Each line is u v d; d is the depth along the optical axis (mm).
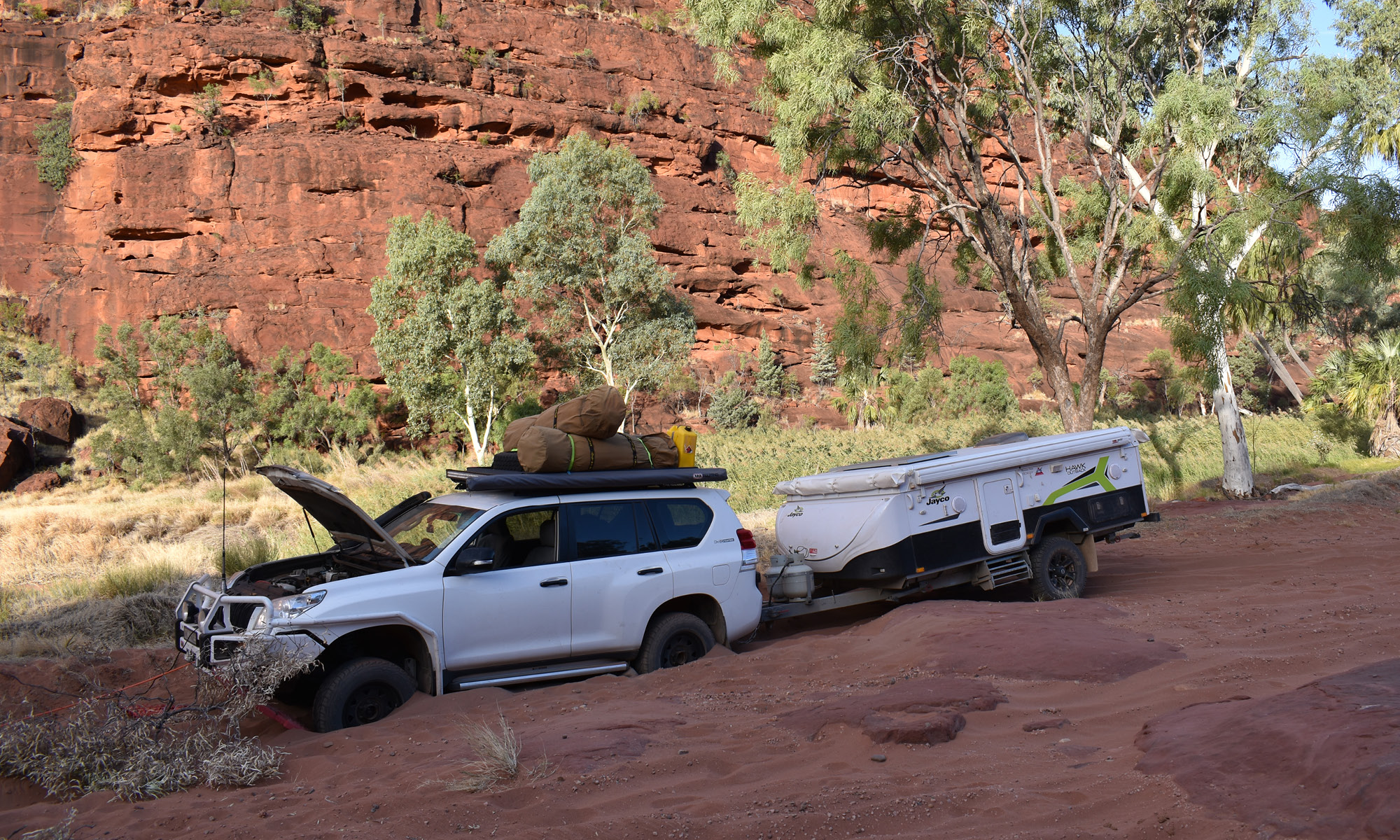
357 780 4125
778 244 15609
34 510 26016
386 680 5332
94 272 44844
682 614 6531
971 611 6691
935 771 3652
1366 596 7031
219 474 34312
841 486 7906
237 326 43719
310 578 6035
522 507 6082
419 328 38688
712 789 3697
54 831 3590
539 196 41594
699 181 60656
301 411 39344
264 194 46531
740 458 26922
